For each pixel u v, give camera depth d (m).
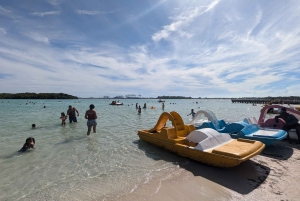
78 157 6.04
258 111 30.20
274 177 4.38
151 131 7.82
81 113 23.70
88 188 4.00
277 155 5.95
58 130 10.86
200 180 4.29
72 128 11.54
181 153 5.75
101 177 4.55
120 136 9.16
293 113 7.75
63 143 7.80
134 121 15.47
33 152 6.57
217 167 4.90
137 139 8.44
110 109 33.50
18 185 4.17
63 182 4.30
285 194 3.63
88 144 7.63
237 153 4.38
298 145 7.10
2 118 17.14
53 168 5.14
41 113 22.84
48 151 6.68
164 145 6.50
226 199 3.50
